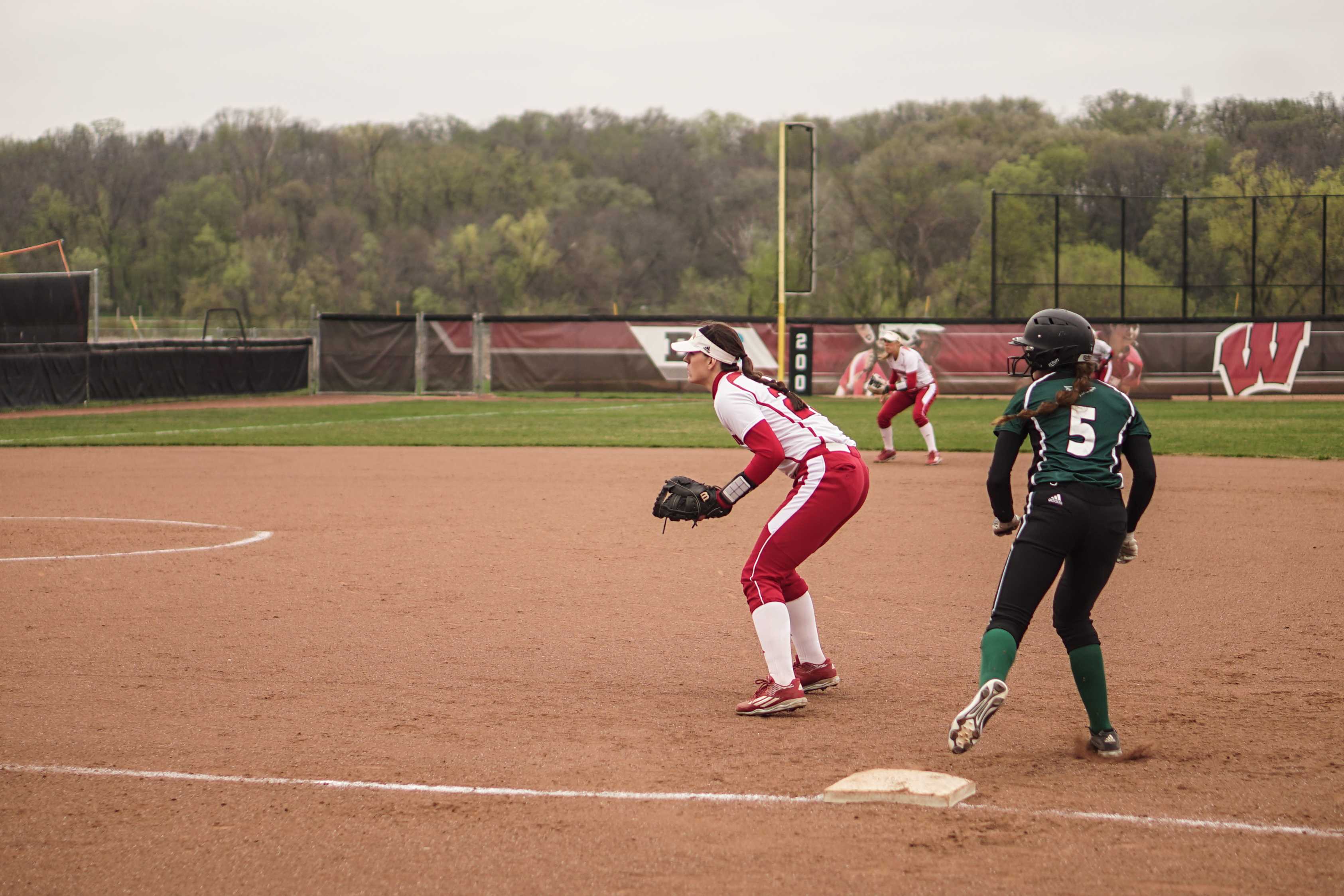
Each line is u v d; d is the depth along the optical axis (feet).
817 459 48.24
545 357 318.04
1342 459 146.41
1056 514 40.11
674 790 37.76
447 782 38.81
